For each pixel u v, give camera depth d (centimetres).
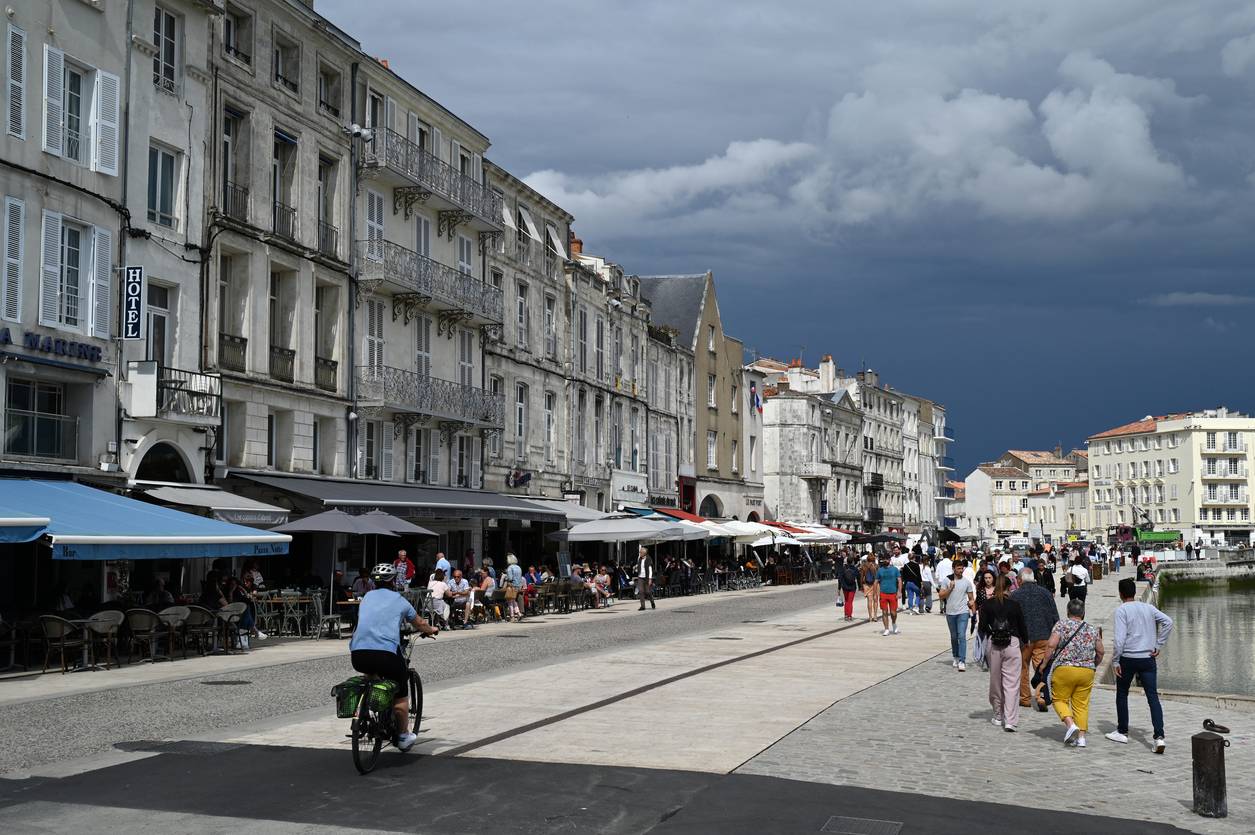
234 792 985
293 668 1994
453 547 4053
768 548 7125
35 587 2316
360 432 3478
